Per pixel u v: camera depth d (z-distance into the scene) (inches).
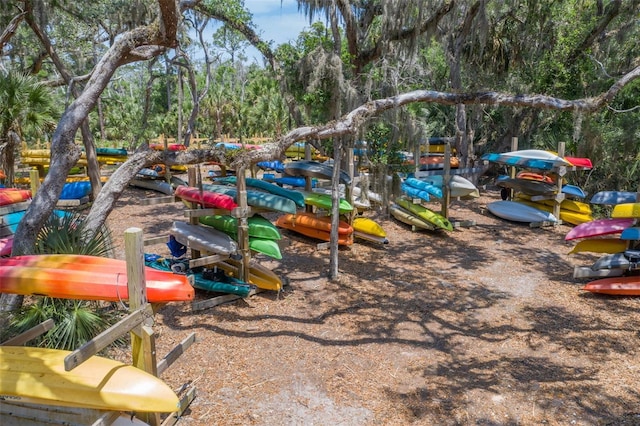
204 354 208.5
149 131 1205.1
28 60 694.5
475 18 476.4
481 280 317.7
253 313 253.9
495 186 658.2
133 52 243.3
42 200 203.9
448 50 537.3
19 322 178.7
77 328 177.3
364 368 202.5
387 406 175.0
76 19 572.1
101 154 671.1
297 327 240.1
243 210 263.4
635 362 209.2
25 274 145.1
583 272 300.8
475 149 713.0
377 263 349.1
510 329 244.1
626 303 276.5
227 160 255.9
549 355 216.7
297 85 358.6
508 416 170.1
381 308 268.2
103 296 141.9
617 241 315.6
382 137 360.5
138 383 129.4
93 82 227.1
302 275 318.0
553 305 276.1
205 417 164.6
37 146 681.0
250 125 1195.3
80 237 200.5
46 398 126.0
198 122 1258.0
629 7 489.1
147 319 140.9
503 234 438.0
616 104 522.6
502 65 583.8
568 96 549.3
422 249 387.5
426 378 195.6
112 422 129.5
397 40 397.1
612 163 516.4
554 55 558.3
